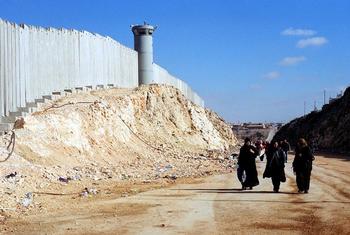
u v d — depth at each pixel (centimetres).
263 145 4434
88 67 3597
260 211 1415
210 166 3219
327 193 1822
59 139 2525
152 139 4088
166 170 2800
